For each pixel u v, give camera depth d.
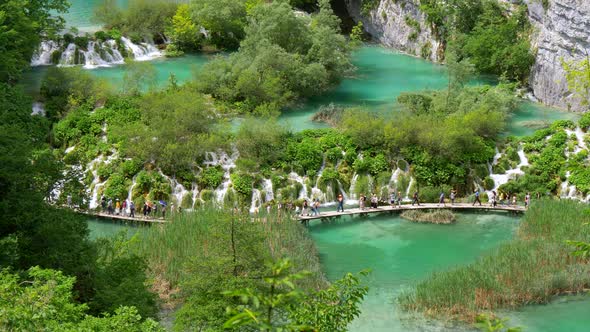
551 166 54.09
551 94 67.44
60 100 60.81
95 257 29.80
